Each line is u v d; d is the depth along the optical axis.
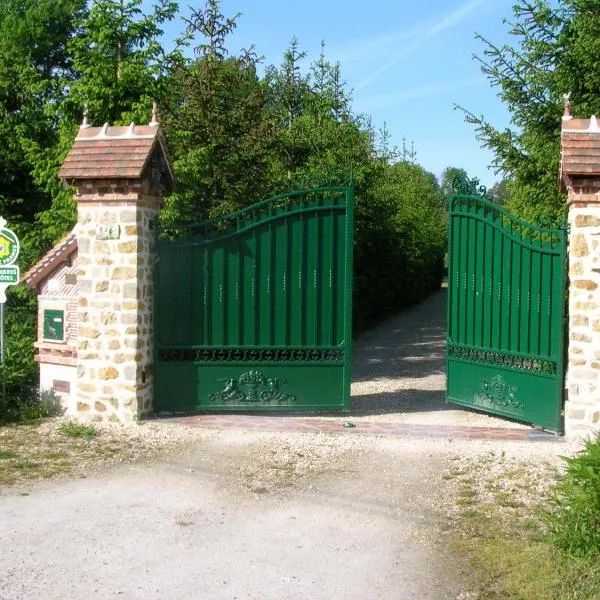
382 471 7.12
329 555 5.24
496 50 12.68
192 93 13.79
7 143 16.02
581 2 11.95
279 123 17.06
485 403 9.11
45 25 18.91
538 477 6.93
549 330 8.27
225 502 6.27
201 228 11.84
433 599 4.60
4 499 6.29
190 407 9.07
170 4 12.77
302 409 9.11
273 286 9.05
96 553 5.23
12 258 9.15
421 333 20.58
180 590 4.69
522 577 4.81
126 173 8.36
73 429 8.37
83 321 8.75
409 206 27.09
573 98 12.20
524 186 12.80
